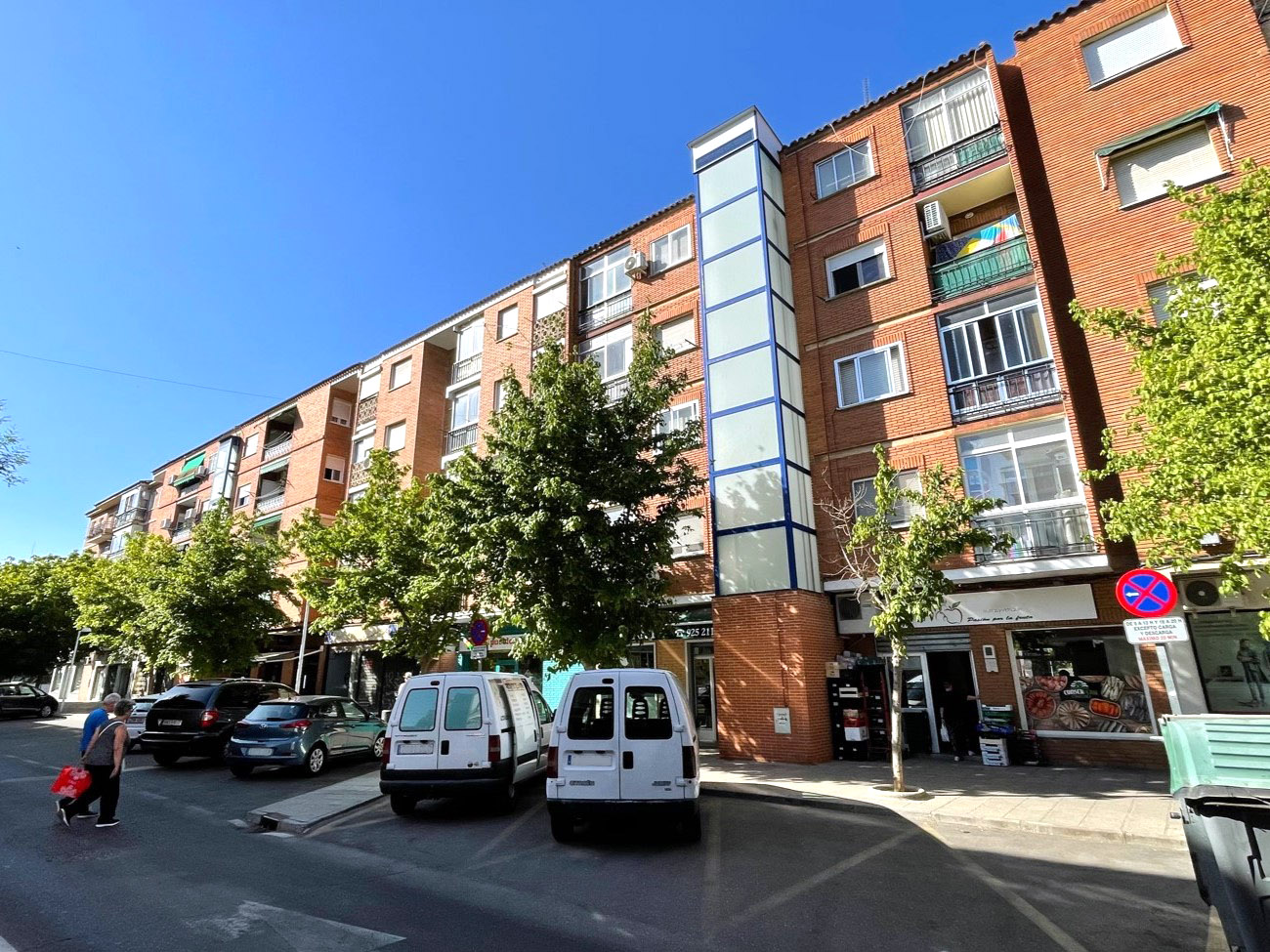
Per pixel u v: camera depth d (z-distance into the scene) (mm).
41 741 19094
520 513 12062
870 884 6016
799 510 14820
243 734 12867
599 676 7992
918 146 15891
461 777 9086
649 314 14305
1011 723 12453
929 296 14836
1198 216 7660
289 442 31344
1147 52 12875
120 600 23953
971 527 11859
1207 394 6762
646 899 5629
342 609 16938
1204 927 4961
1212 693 10859
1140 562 11547
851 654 14258
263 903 5531
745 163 17250
